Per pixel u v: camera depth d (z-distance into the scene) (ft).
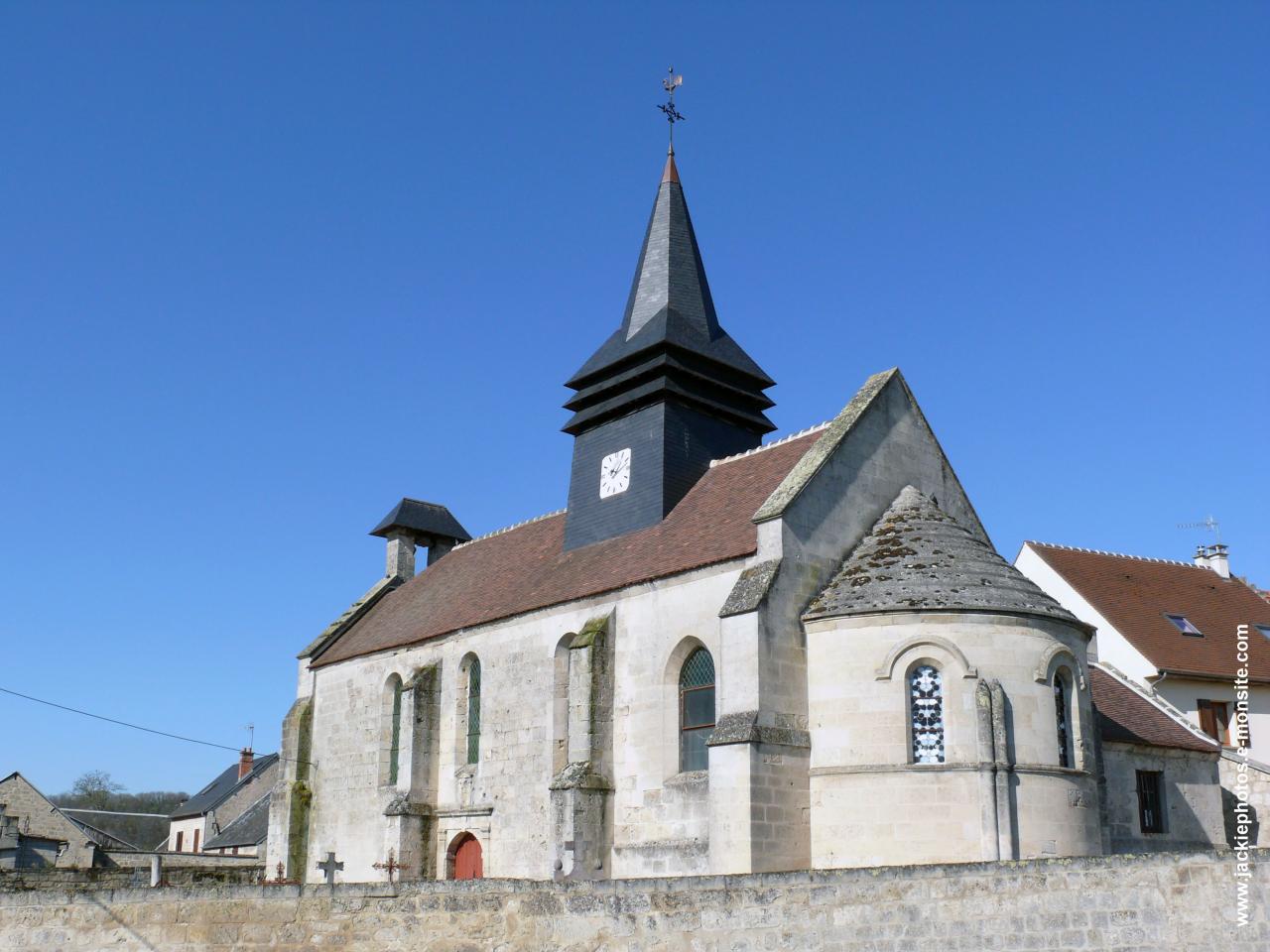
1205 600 155.12
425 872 127.85
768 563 97.40
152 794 457.68
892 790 88.89
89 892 54.24
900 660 91.30
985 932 57.82
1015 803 87.76
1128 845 106.11
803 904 58.59
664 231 139.23
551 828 105.81
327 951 55.47
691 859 97.19
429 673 134.00
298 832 150.41
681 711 104.06
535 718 118.62
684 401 128.16
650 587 108.47
